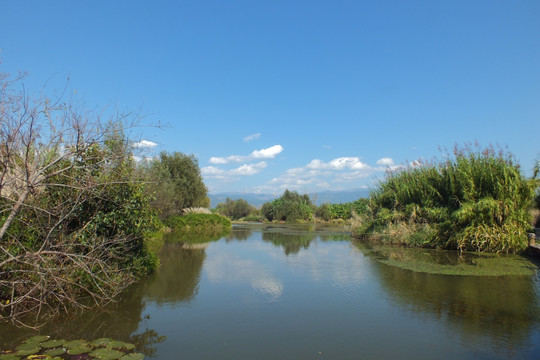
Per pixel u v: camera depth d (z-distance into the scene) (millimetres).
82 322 6094
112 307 6984
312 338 5426
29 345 4965
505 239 13812
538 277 9531
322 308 6965
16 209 5340
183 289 8484
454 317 6344
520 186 14227
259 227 35156
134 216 8758
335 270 10836
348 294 7984
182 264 12023
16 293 6398
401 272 10406
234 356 4781
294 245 17969
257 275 10125
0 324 5875
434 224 16688
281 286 8789
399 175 21609
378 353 4863
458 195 16188
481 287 8461
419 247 16797
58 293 6324
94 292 7527
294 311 6773
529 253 13586
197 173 32406
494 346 5062
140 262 9695
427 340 5309
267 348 5055
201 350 4977
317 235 24453
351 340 5336
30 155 5840
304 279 9578
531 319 6176
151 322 6152
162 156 30312
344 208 46250
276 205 49719
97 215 7527
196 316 6496
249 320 6266
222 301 7477
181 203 29453
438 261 12367
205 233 25938
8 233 6012
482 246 14430
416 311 6707
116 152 6371
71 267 6102
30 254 5562
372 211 22547
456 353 4848
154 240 19297
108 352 4770
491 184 14625
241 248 16641
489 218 14430
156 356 4770
